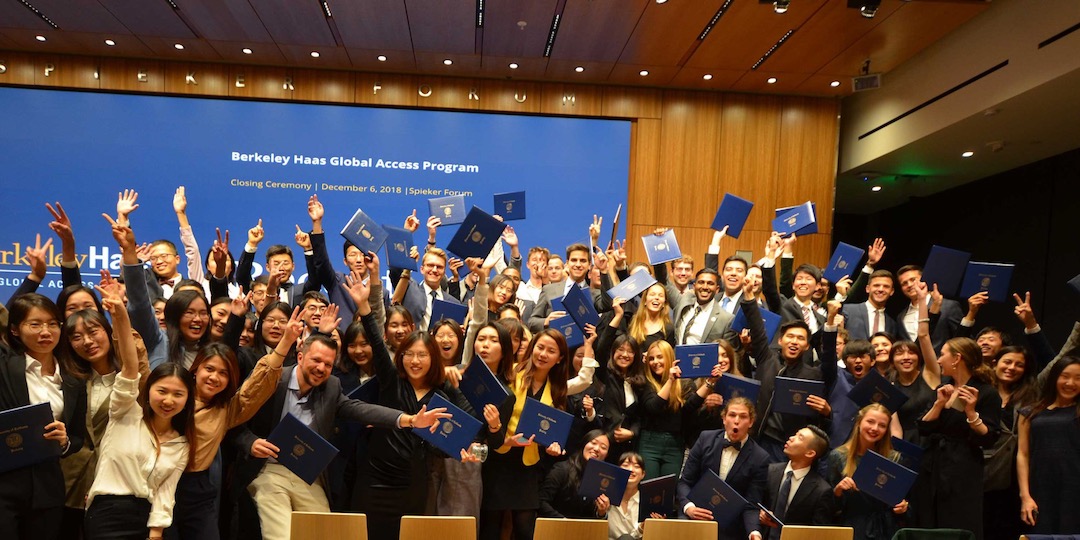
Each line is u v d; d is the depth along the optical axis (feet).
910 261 41.16
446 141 30.68
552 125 30.99
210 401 10.74
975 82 24.77
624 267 19.01
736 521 12.93
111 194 29.40
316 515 9.95
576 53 27.86
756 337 15.43
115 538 9.93
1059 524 13.09
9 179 29.01
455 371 12.19
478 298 13.80
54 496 10.17
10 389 10.16
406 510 11.71
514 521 12.47
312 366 11.28
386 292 18.76
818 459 12.84
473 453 12.12
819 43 26.02
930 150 29.84
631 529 13.28
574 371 15.55
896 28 24.62
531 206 30.81
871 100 31.99
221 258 14.96
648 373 14.96
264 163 30.07
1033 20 21.98
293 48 28.25
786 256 19.48
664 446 14.49
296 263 30.04
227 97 29.96
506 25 25.70
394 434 11.73
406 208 30.50
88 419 10.74
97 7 25.09
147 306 12.01
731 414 13.17
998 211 33.81
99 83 29.45
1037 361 15.84
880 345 15.44
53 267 29.04
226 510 11.99
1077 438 13.00
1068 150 29.19
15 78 29.14
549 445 11.89
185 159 29.73
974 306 16.97
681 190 31.04
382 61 29.37
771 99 31.37
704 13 24.11
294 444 10.61
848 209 44.60
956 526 13.38
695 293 18.78
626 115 30.99
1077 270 28.84
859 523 12.78
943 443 13.66
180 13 25.46
